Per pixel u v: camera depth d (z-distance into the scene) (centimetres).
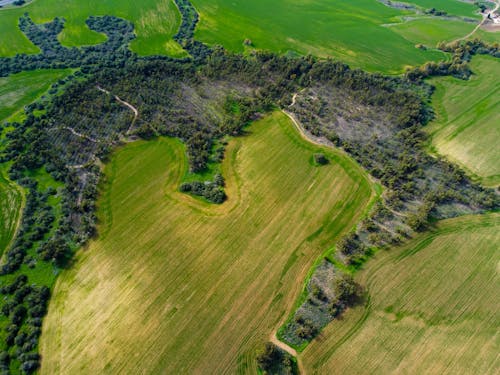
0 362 4984
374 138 8450
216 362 5100
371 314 5559
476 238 6544
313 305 5616
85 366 5044
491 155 8294
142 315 5531
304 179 7581
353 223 6762
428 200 7075
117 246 6388
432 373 5044
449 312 5616
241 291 5806
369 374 5034
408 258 6238
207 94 9650
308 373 5038
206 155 7956
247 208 7000
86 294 5762
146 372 5012
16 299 5584
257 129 8775
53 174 7438
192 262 6162
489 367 5097
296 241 6469
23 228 6550
